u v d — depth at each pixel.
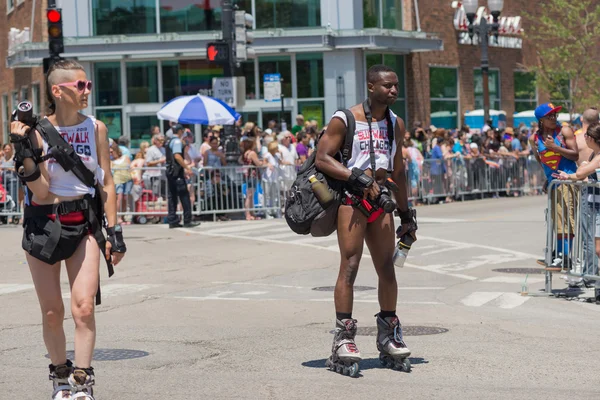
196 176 25.36
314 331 10.77
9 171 25.69
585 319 11.58
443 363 8.99
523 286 13.84
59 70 7.14
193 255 18.45
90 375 7.05
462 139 34.72
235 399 7.71
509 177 35.78
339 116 8.51
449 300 13.12
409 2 39.88
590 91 45.53
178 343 10.16
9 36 40.50
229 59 25.31
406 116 40.41
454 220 25.16
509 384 8.14
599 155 13.20
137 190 25.45
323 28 35.69
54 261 7.07
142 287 14.59
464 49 43.25
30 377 8.62
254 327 11.08
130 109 36.62
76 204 7.09
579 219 13.11
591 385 8.09
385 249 8.73
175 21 36.56
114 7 36.66
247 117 37.25
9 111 43.38
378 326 8.85
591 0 47.31
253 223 24.64
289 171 26.84
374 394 7.82
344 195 8.55
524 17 47.25
